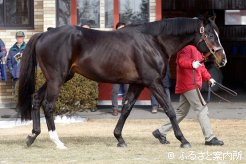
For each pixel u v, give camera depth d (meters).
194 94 12.55
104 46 12.19
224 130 15.44
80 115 18.28
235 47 29.08
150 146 12.66
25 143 13.16
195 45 12.41
